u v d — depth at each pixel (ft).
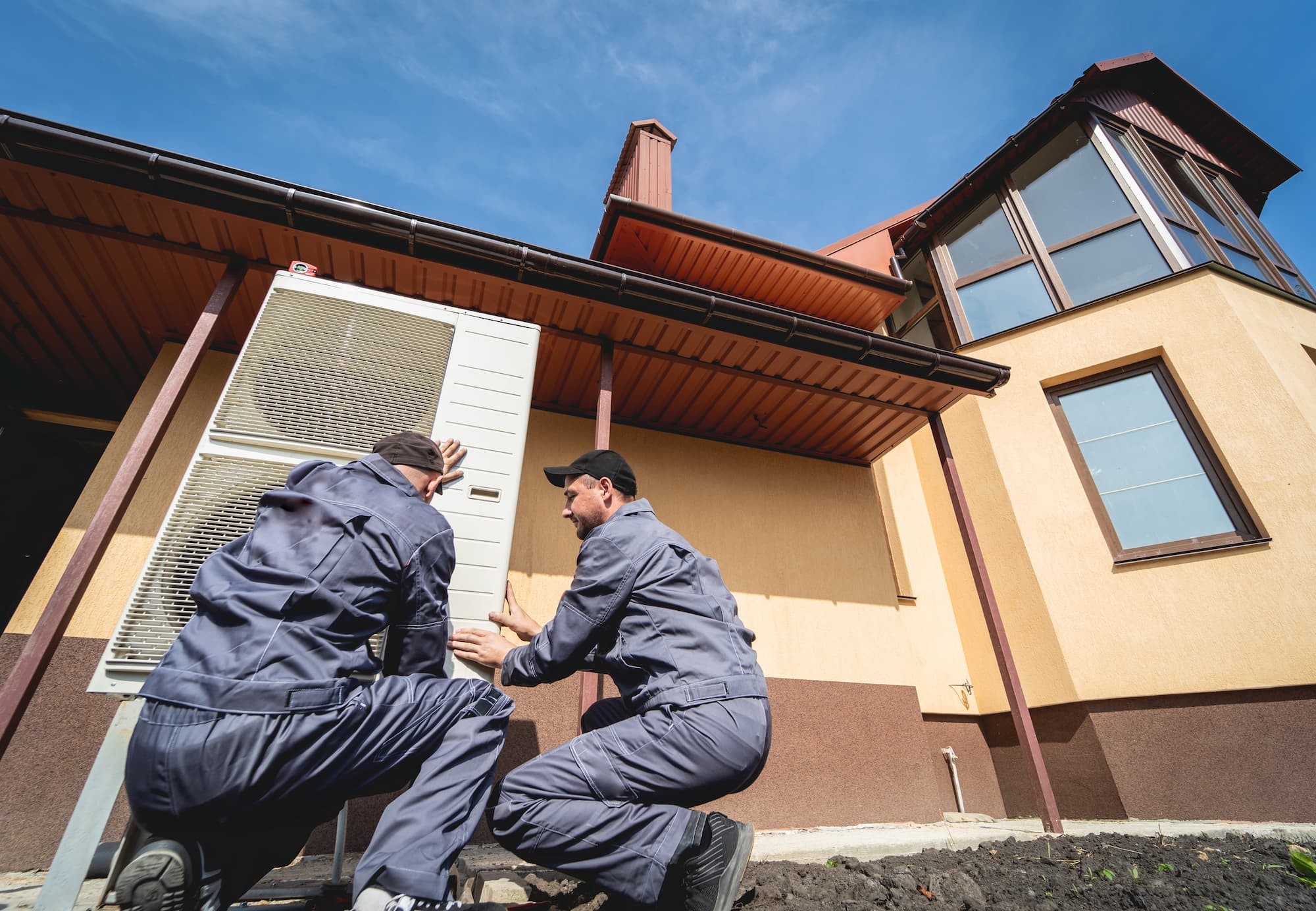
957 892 6.42
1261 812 12.42
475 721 4.81
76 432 15.58
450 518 7.01
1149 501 16.28
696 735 4.63
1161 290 18.08
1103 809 13.84
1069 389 18.48
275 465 6.51
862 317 18.90
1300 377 16.53
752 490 16.29
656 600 5.32
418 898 3.86
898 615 16.07
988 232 22.91
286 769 3.78
